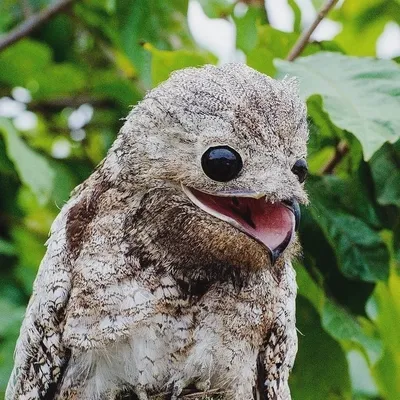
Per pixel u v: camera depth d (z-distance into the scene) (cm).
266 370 69
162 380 66
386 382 82
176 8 88
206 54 91
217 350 66
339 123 71
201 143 64
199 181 65
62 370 68
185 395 67
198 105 65
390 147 76
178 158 65
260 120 65
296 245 68
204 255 66
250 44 83
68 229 67
